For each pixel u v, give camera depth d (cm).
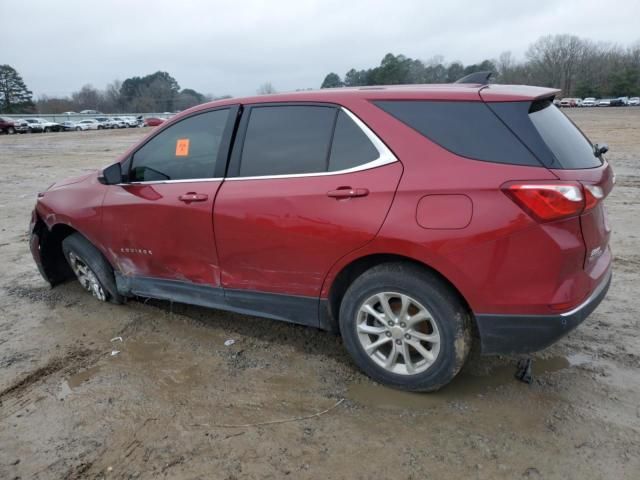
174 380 319
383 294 283
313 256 296
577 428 260
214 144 341
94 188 407
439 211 254
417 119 272
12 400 305
